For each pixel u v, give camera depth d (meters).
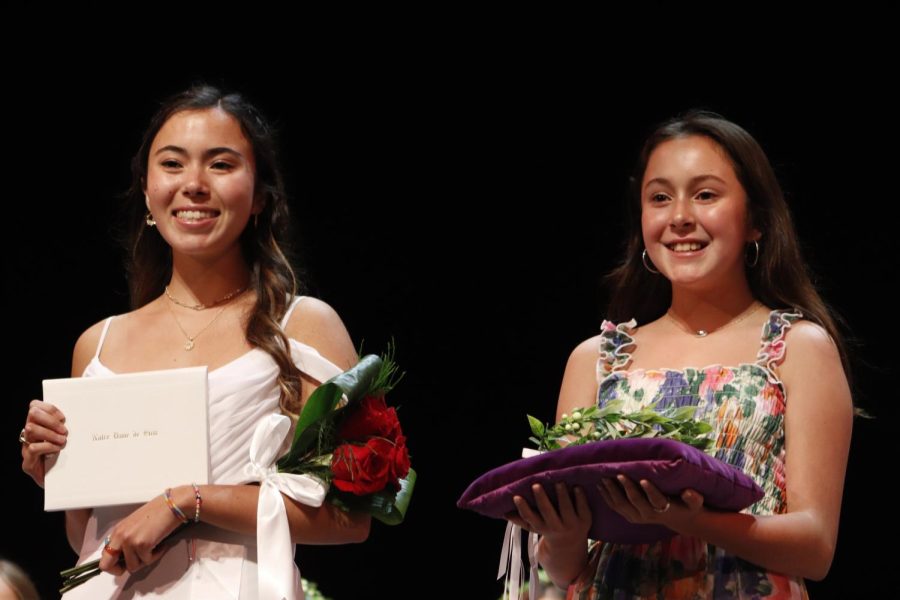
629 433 7.41
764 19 18.61
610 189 20.36
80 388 7.89
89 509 8.37
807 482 7.43
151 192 8.41
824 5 18.27
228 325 8.40
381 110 20.92
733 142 8.08
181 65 20.41
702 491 6.76
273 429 7.76
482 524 22.14
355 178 21.28
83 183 20.92
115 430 7.80
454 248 21.33
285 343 8.19
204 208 8.31
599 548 7.92
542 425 7.57
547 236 20.91
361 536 7.97
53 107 20.52
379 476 7.68
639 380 8.06
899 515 19.08
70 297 21.36
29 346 21.47
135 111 20.45
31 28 20.05
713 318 8.17
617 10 19.55
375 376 7.96
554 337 21.09
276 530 7.56
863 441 19.14
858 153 18.45
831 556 7.32
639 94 19.64
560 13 19.89
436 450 21.80
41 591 21.91
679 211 7.98
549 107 20.36
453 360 21.53
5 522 21.91
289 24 20.47
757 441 7.59
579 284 20.84
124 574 7.78
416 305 21.53
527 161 20.73
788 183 18.69
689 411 7.38
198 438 7.74
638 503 6.82
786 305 8.15
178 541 7.77
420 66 20.67
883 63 18.16
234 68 20.53
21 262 21.25
